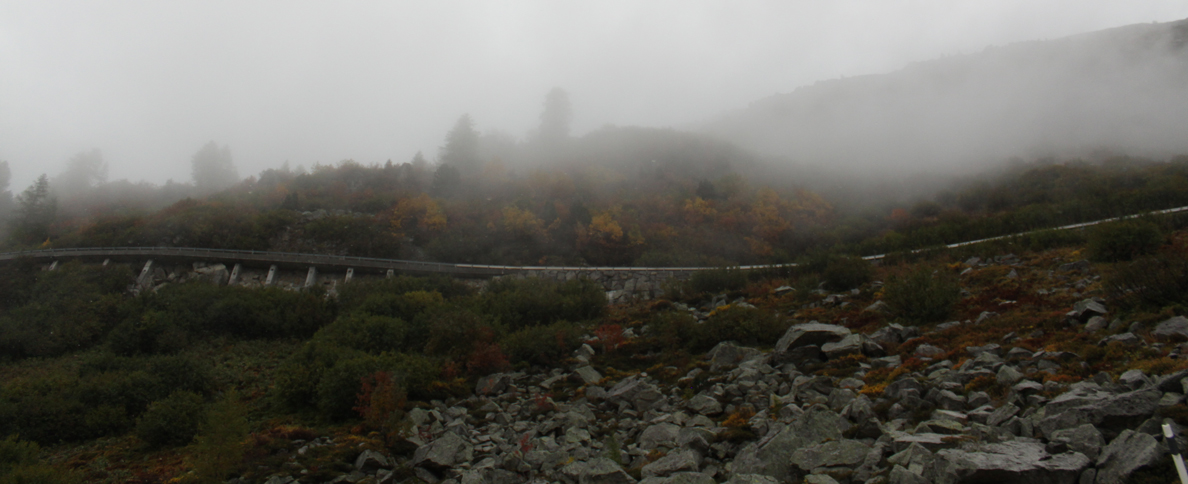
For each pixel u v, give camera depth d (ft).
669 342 62.80
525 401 50.88
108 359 72.33
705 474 26.68
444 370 57.72
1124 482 19.98
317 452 40.75
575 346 66.80
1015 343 43.09
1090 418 24.56
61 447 49.26
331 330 74.69
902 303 59.72
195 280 122.31
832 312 67.31
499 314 80.33
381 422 43.55
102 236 152.15
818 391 40.81
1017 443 24.26
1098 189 160.25
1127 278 44.75
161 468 43.24
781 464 28.04
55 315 90.43
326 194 221.66
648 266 142.31
